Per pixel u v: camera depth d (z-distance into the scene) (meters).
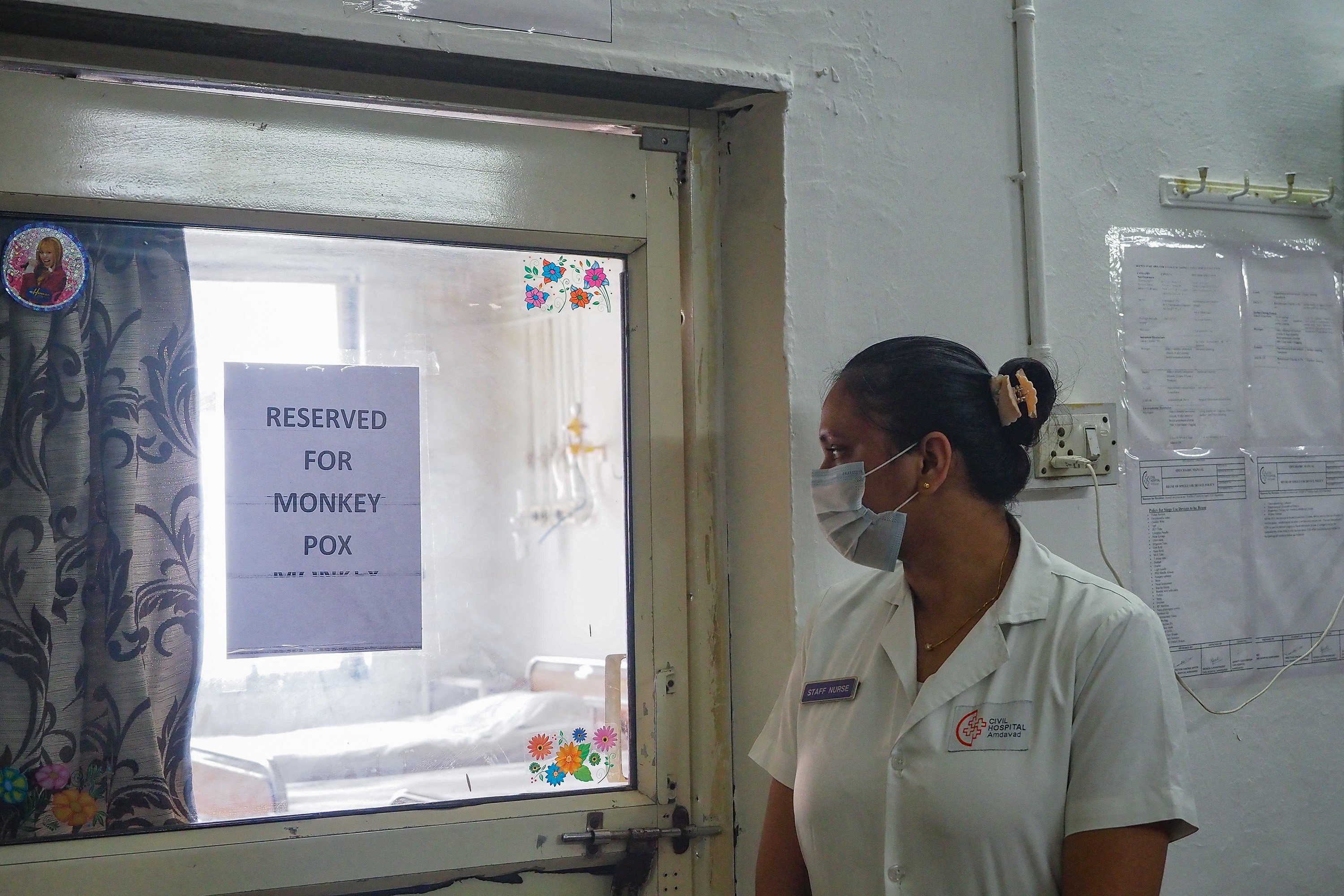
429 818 1.35
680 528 1.51
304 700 1.34
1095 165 1.66
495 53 1.32
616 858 1.44
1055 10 1.64
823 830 1.11
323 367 1.38
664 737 1.48
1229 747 1.67
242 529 1.33
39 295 1.27
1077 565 1.60
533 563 1.46
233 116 1.32
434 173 1.41
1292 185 1.74
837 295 1.48
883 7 1.53
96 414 1.29
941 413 1.09
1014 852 1.01
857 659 1.18
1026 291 1.60
